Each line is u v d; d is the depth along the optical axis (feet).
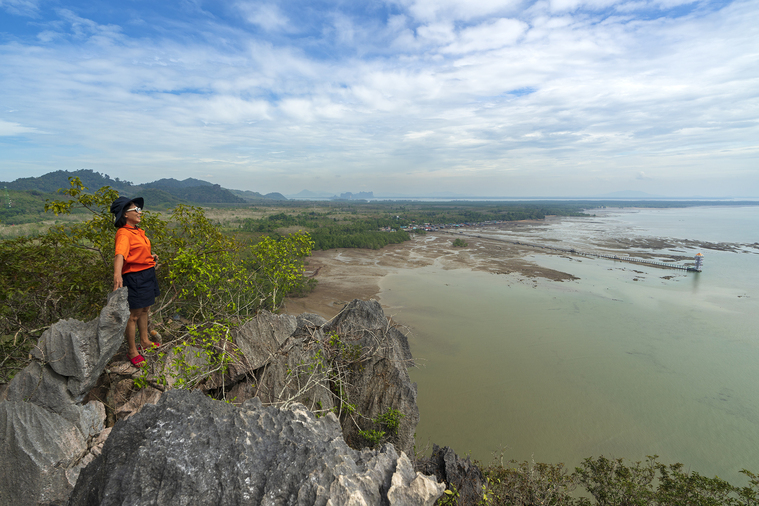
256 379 25.41
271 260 29.55
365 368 30.32
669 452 65.10
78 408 16.78
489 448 64.64
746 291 159.02
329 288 161.38
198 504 11.75
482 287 165.27
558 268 205.87
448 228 438.81
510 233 384.06
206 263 26.45
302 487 12.09
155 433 12.98
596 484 42.47
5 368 22.56
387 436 28.66
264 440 13.79
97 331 17.57
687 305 140.26
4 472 13.58
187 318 28.58
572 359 96.84
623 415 74.18
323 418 16.49
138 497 11.47
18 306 25.04
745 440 67.97
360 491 12.35
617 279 180.24
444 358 96.68
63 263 26.71
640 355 99.55
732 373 90.58
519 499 33.94
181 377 21.15
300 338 28.48
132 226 20.12
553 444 66.08
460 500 27.37
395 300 145.18
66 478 14.30
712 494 39.32
